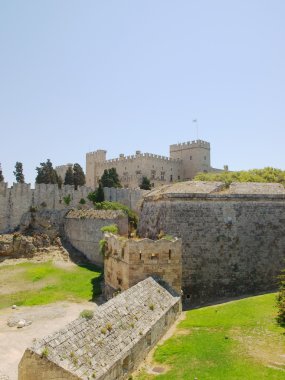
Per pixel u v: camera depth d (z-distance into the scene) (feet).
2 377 67.87
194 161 388.98
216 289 109.60
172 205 112.27
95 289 132.36
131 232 157.79
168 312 77.61
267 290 114.32
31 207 207.51
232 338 67.51
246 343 64.69
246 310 83.87
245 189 121.39
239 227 114.62
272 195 119.55
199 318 83.56
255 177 227.40
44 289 132.98
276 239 117.91
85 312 58.54
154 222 119.65
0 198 199.82
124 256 95.35
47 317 103.30
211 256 110.63
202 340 68.23
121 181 360.89
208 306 100.22
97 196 238.68
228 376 53.06
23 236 185.06
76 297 123.85
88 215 190.19
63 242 197.36
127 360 56.44
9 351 80.18
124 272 95.04
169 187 124.88
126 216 186.29
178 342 68.69
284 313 75.15
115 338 57.88
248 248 114.32
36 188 213.66
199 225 111.55
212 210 113.50
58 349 48.80
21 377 46.73
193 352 63.00
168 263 91.81
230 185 125.80
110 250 111.96
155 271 91.50
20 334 90.27
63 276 150.61
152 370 58.59
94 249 180.75
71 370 46.70
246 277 112.78
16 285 137.90
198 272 108.88
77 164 292.40
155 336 68.54
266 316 77.92
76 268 165.58
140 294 76.64
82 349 51.26
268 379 51.21
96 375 48.19
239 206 115.85
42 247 187.21
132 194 260.42
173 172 385.29
